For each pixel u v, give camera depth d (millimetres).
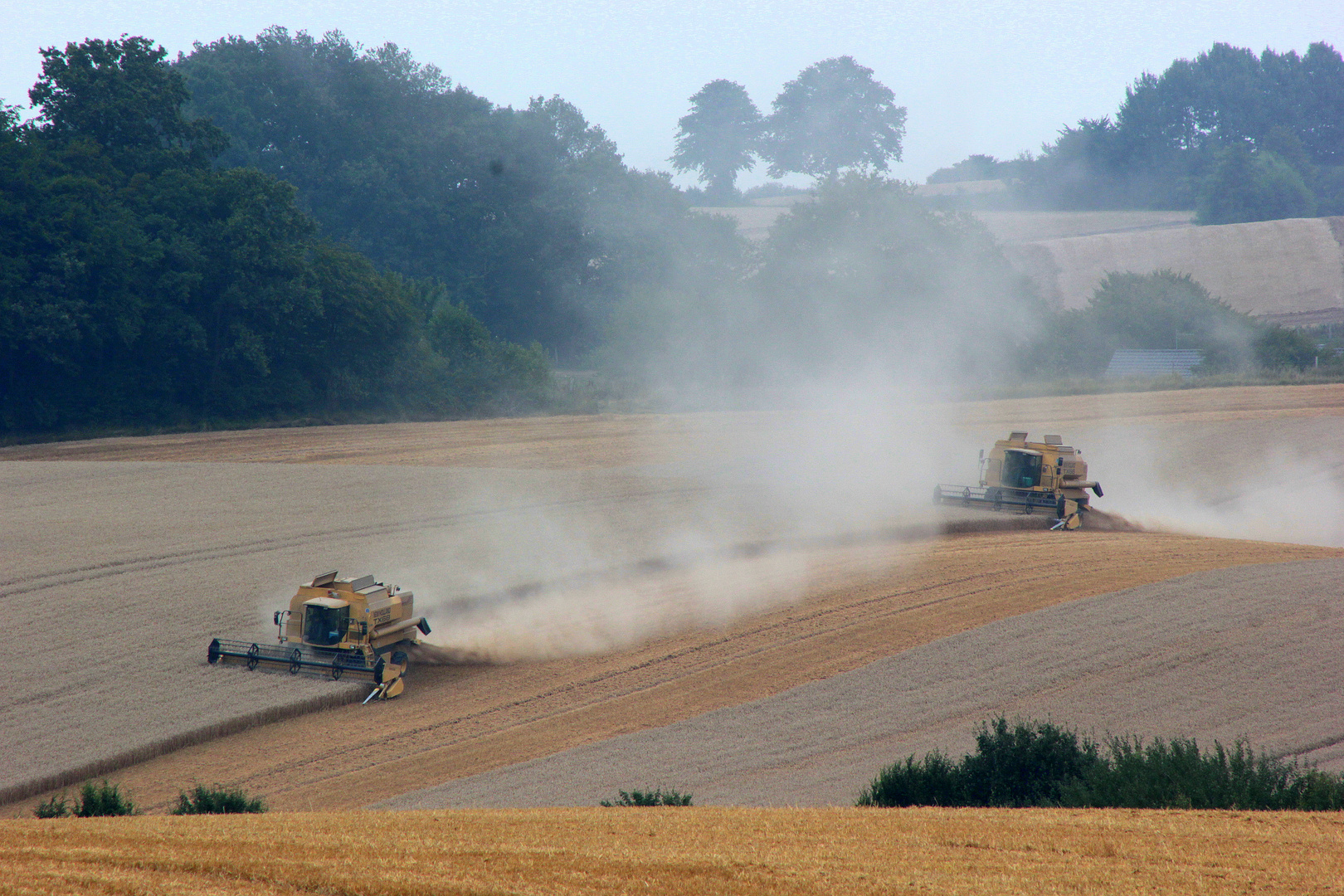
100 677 63562
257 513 110500
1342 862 30875
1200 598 75188
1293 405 177375
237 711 59125
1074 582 83062
